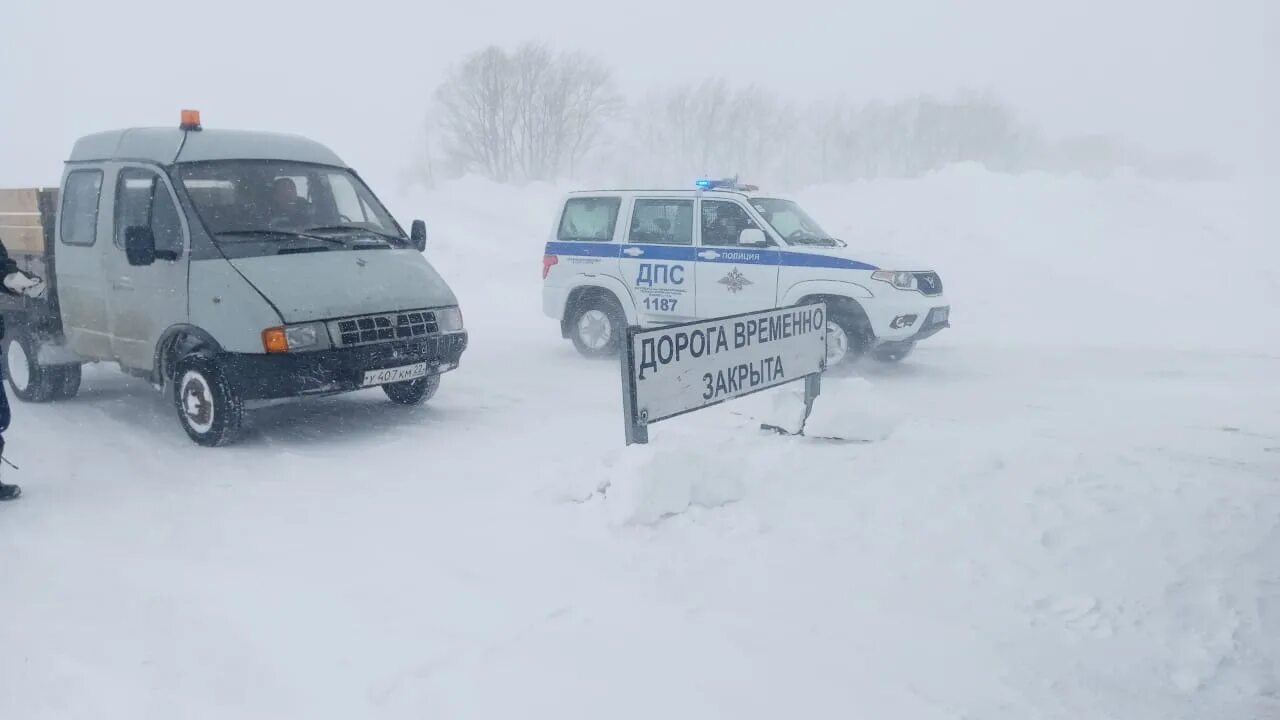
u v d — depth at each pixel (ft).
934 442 20.45
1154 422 24.82
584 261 35.73
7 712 10.69
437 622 12.62
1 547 15.72
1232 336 41.24
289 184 24.50
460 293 54.29
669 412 17.98
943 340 40.47
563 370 33.32
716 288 32.96
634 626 12.43
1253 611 12.77
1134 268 51.72
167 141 24.02
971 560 14.38
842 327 31.37
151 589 13.92
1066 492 16.84
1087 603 13.07
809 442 20.65
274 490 18.80
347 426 24.40
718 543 15.23
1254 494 17.03
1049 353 37.19
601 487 17.25
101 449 22.07
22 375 27.04
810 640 12.10
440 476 19.58
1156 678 11.33
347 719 10.44
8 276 18.93
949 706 10.62
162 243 23.03
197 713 10.62
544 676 11.18
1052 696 10.90
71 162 25.90
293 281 22.03
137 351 23.81
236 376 21.50
